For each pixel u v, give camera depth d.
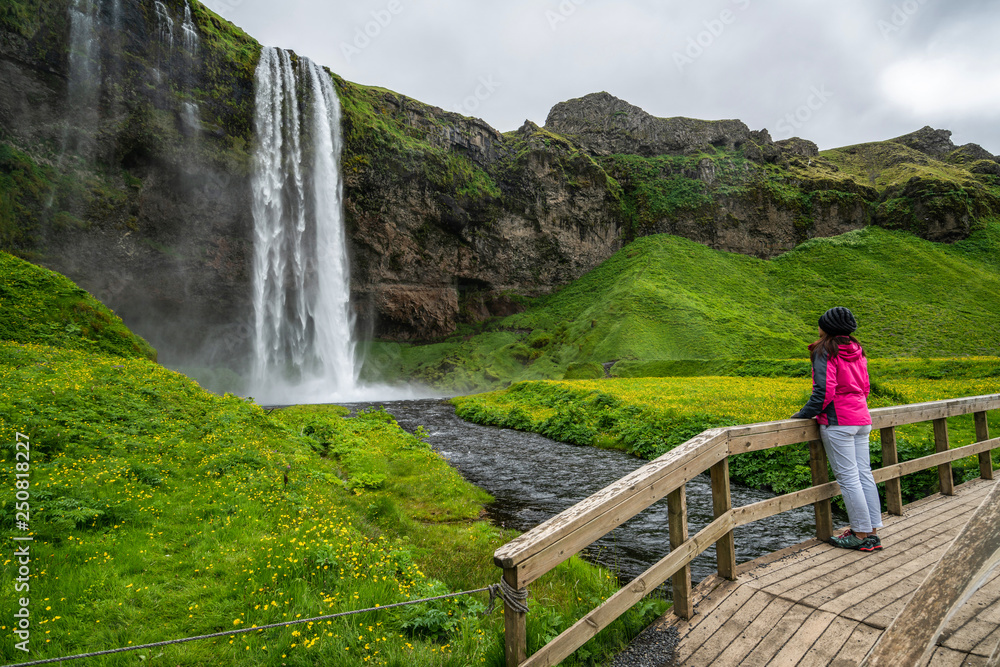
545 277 95.31
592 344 67.81
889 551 4.65
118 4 48.28
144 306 52.12
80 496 6.91
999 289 81.06
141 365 18.67
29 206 43.16
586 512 3.09
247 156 56.59
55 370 14.66
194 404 15.32
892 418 5.70
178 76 52.06
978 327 69.94
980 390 21.55
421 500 11.22
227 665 3.74
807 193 105.50
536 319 86.00
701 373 50.53
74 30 45.69
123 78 48.25
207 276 55.62
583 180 99.75
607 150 118.06
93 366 16.36
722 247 99.62
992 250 92.94
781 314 78.12
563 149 102.94
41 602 4.40
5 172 42.06
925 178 103.88
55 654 3.73
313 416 24.97
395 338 80.62
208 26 56.88
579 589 5.68
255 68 58.56
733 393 26.58
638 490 3.37
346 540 6.39
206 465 9.74
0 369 13.81
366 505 9.36
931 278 84.88
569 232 97.62
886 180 123.19
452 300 84.88
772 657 3.08
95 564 5.26
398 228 75.38
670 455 3.76
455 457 17.28
